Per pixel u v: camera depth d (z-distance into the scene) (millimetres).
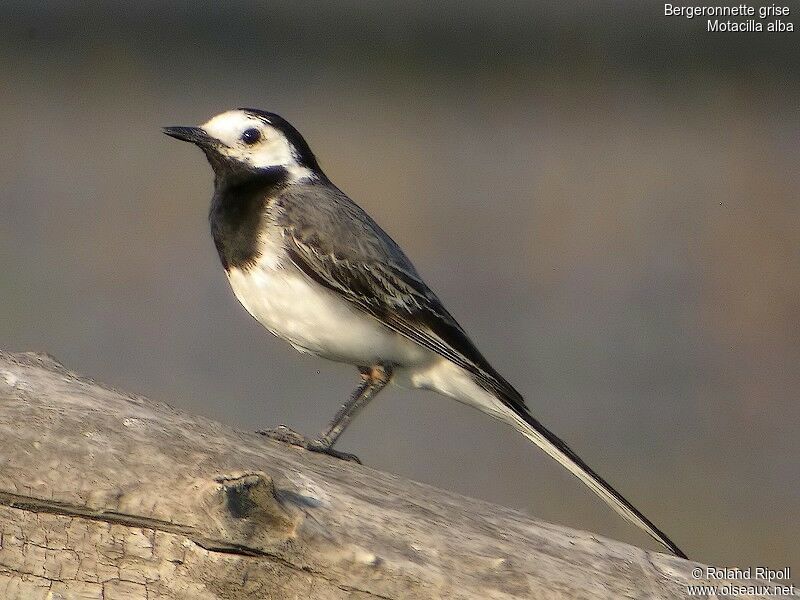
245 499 5965
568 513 13469
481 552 6383
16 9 28203
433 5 29219
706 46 27516
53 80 26938
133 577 6035
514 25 28609
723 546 12961
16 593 6094
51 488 6062
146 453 6250
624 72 27438
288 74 27625
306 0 28984
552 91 27359
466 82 27422
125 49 27969
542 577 6328
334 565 6047
